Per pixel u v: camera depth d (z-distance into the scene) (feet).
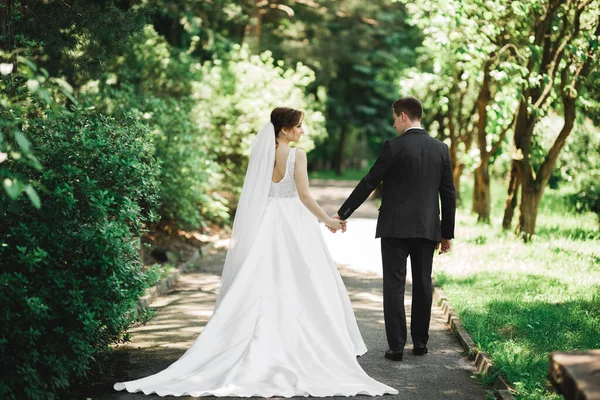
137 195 18.34
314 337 17.93
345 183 119.03
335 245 45.01
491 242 39.09
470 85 57.52
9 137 16.11
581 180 49.21
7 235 15.20
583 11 36.11
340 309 18.75
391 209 19.62
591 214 48.49
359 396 16.67
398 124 20.24
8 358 15.07
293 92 58.34
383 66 122.52
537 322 21.21
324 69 114.42
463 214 57.67
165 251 35.73
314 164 180.86
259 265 18.35
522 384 16.06
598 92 42.24
